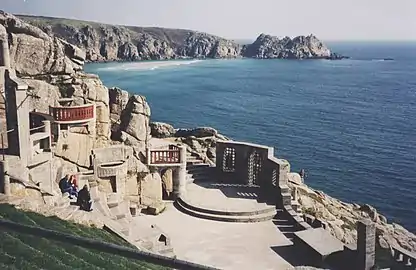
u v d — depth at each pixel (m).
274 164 32.91
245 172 36.34
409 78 198.38
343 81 186.62
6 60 26.80
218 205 31.78
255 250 26.28
